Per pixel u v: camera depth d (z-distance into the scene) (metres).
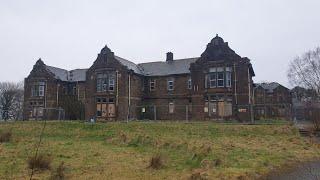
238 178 16.17
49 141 30.56
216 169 17.89
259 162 20.08
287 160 21.33
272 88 87.62
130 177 16.38
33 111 64.81
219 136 31.62
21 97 95.00
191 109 51.09
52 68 67.38
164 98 58.16
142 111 58.38
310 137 31.14
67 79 67.44
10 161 19.86
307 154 23.83
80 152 23.67
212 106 48.84
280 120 45.78
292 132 32.53
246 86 47.28
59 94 64.62
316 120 33.09
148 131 34.50
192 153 22.83
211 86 49.22
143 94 59.84
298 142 28.69
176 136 31.42
